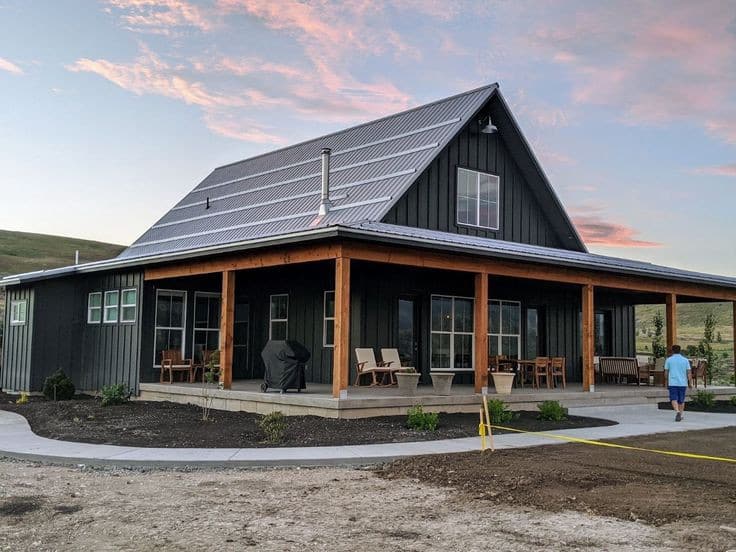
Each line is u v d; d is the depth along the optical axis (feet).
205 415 43.57
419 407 40.06
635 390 59.00
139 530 20.45
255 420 42.14
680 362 48.98
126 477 28.76
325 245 41.73
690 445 36.55
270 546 18.94
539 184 67.10
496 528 20.79
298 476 28.73
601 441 37.11
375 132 71.15
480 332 47.93
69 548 18.75
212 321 63.77
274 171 79.00
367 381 54.54
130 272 59.88
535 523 21.30
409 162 59.41
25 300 65.46
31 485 26.94
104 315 63.05
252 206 72.49
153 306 58.75
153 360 58.54
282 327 62.85
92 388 63.62
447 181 60.70
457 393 49.26
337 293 41.09
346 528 20.76
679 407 48.65
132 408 49.34
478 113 63.57
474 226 62.34
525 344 67.15
